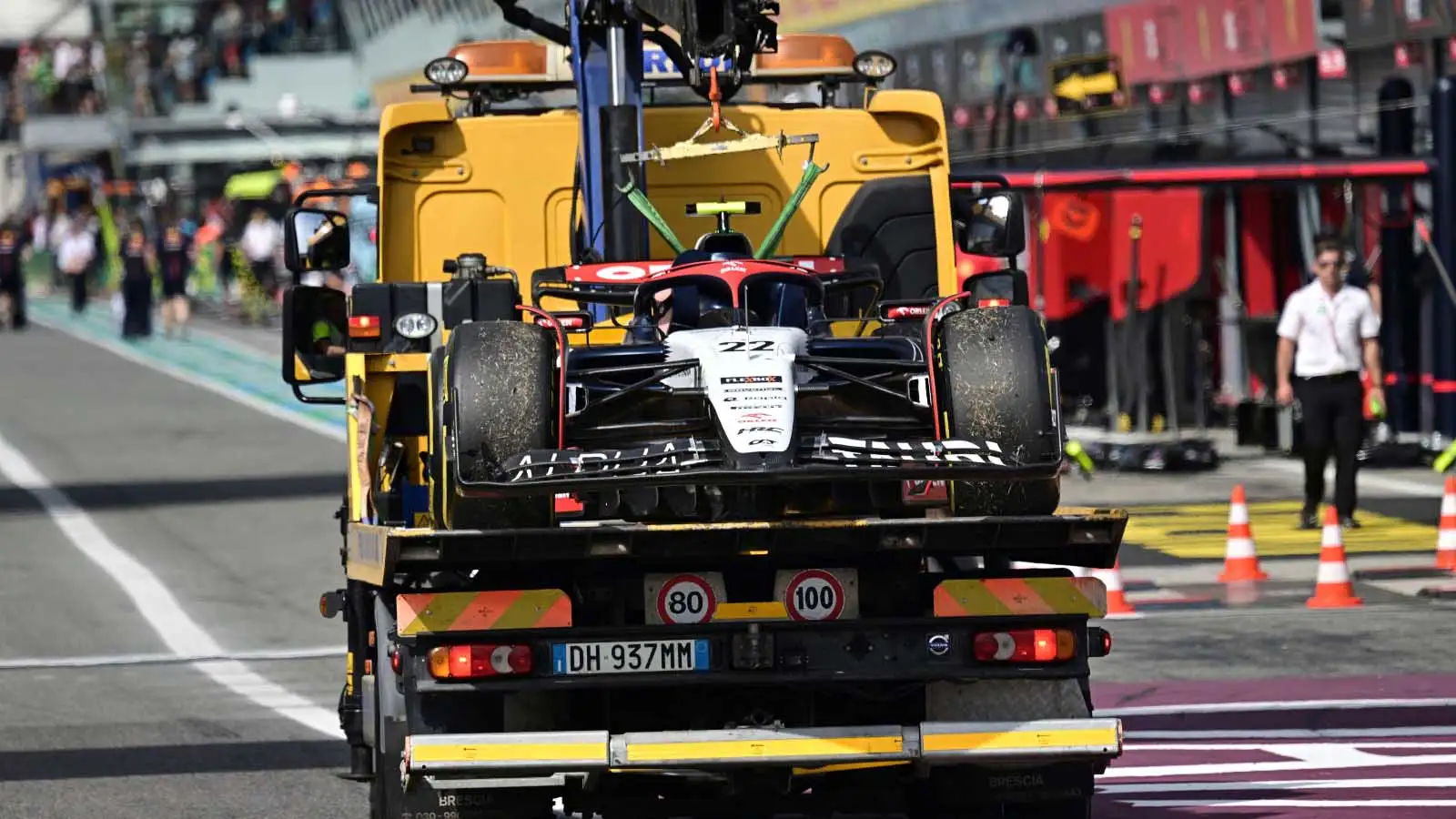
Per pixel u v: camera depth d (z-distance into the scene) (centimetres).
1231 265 9144
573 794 2845
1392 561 5866
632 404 2903
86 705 4494
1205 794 3406
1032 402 2730
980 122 10388
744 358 2798
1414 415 8444
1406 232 8300
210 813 3428
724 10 3509
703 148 3459
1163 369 8675
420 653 2670
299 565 6519
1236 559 5712
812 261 3478
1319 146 8725
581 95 3700
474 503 2667
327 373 3672
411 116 3728
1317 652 4662
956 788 2850
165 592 6072
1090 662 4656
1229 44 8888
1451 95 7825
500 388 2692
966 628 2698
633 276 3478
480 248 3759
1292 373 6700
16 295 17725
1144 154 9462
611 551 2636
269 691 4653
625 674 2669
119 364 14350
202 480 8638
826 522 2638
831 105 4097
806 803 2892
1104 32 9550
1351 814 3197
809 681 2678
